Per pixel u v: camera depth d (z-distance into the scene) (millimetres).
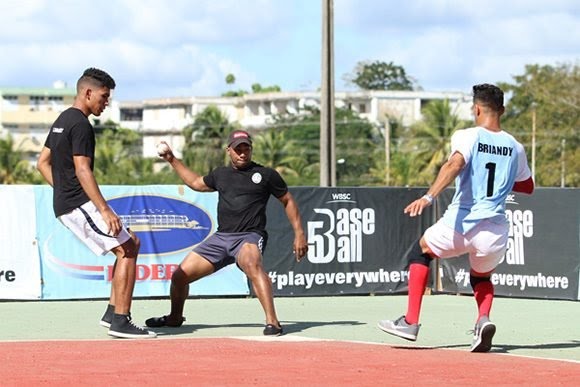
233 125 121188
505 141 12750
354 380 10148
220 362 11305
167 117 167500
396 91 147250
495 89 12867
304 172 110188
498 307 20203
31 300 20594
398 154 106312
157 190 21328
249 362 11328
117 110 175000
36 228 20672
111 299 14664
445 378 10344
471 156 12602
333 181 29484
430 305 20359
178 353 12062
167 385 9727
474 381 10188
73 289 20797
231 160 15414
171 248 21359
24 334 14891
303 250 15727
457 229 12648
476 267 12961
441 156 102812
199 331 15289
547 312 19172
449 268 22875
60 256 20766
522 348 13484
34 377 10148
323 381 10062
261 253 15258
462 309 19516
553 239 21891
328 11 29422
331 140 29484
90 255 20891
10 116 161250
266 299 14750
